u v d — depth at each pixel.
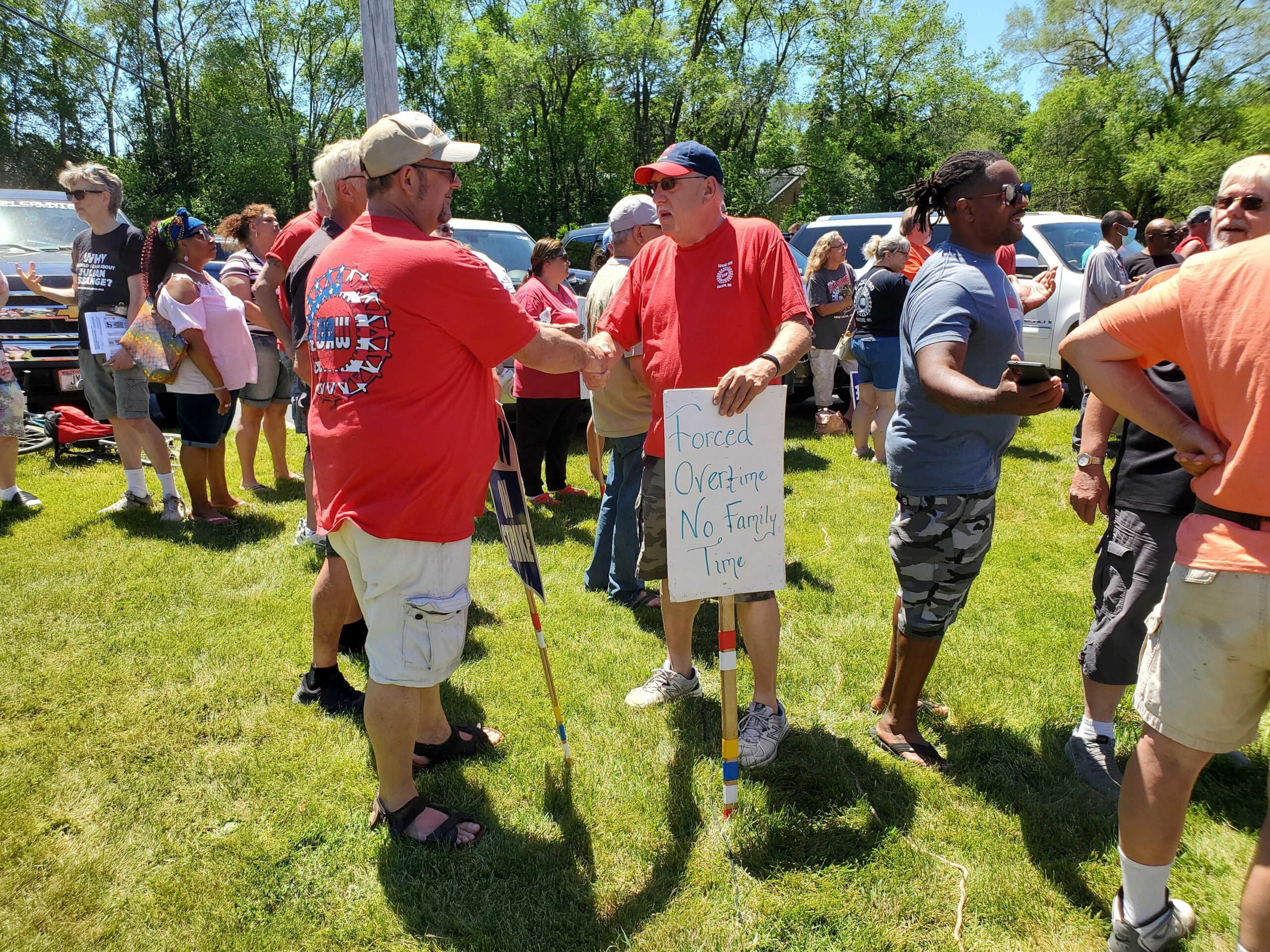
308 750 2.83
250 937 2.09
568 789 2.63
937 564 2.58
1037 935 2.10
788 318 2.55
